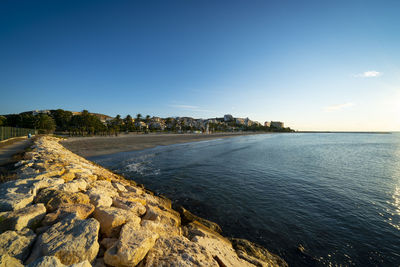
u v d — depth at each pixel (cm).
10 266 331
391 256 737
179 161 2639
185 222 864
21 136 4466
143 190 1285
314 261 698
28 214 469
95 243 425
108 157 2936
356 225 962
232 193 1382
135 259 400
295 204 1211
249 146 5144
